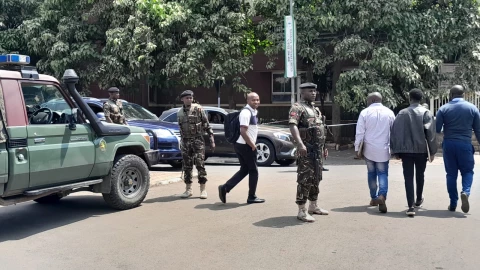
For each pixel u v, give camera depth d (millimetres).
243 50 18688
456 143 7277
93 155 7320
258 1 17016
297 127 6832
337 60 17406
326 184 9961
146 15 17484
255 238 6176
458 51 16969
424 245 5801
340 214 7371
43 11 19219
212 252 5672
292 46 15383
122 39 17469
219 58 17797
